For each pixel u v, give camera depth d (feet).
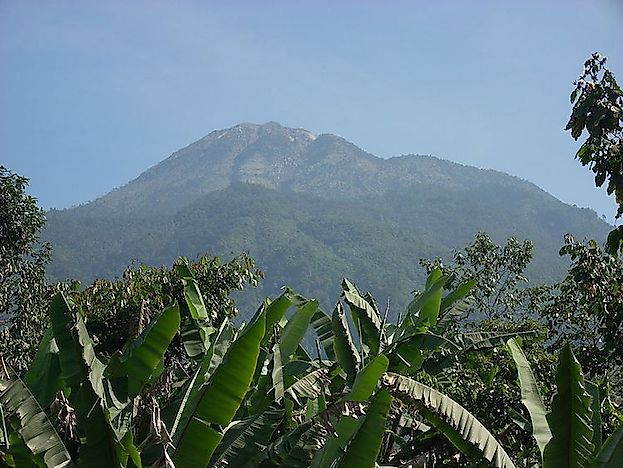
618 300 37.19
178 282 54.95
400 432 35.12
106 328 51.98
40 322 59.67
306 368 31.71
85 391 21.65
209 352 27.14
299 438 23.56
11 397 20.74
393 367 36.32
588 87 30.86
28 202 62.69
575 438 22.21
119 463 20.66
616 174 30.42
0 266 60.70
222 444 24.48
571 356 22.31
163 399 29.73
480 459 24.58
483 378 40.47
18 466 21.35
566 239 39.99
